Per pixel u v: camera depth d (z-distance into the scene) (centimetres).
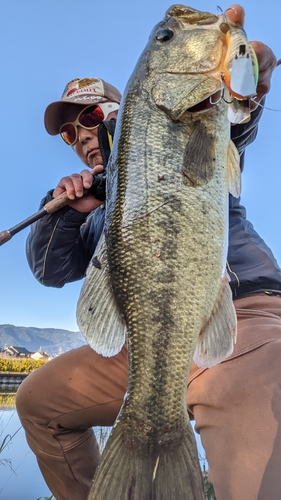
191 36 42
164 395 36
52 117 73
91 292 40
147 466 35
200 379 43
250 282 49
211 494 65
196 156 39
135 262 38
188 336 37
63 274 64
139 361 37
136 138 40
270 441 38
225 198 39
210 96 40
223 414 41
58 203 52
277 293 49
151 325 37
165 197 38
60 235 57
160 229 38
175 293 37
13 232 52
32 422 58
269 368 41
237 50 37
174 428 36
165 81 41
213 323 38
